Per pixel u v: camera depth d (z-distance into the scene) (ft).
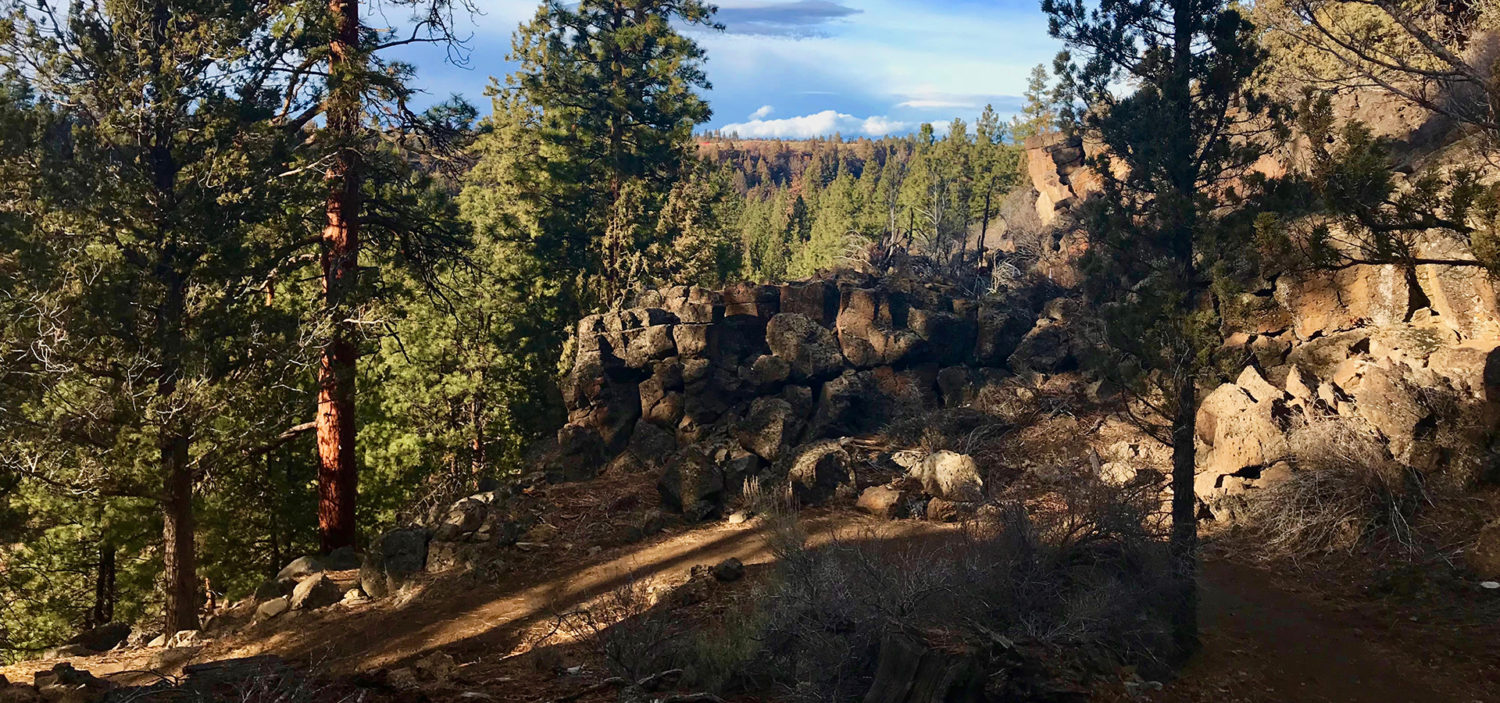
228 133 53.62
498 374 101.30
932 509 54.29
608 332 83.20
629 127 147.54
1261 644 36.04
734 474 60.34
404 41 66.44
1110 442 68.33
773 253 338.75
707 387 79.77
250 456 63.16
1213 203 55.62
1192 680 31.60
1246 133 71.97
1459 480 48.03
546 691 29.43
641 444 77.41
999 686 26.53
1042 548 33.91
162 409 49.14
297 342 53.88
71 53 51.31
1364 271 64.90
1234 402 57.98
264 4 57.77
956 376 83.71
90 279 48.29
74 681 29.71
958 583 30.94
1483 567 40.81
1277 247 40.91
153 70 52.08
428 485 90.89
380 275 66.74
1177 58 72.23
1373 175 37.93
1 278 46.34
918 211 260.21
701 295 84.74
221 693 27.37
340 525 63.46
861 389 79.51
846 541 45.50
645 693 27.63
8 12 50.14
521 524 53.78
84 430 48.62
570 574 48.11
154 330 50.26
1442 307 59.16
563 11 146.92
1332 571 44.91
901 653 26.89
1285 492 50.19
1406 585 41.11
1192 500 45.06
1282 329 68.59
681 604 41.04
